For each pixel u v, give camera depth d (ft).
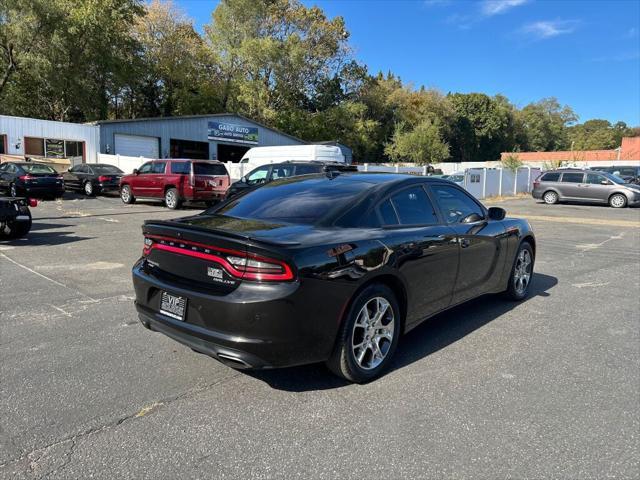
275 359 9.87
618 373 12.14
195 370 11.98
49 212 48.75
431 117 208.74
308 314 9.98
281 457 8.48
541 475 8.06
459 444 8.94
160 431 9.26
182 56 139.95
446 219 14.57
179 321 10.71
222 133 109.29
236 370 12.01
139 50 122.31
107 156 82.64
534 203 71.77
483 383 11.50
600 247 32.09
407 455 8.58
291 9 152.35
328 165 47.03
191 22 145.59
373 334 11.64
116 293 18.83
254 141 117.08
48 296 18.30
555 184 69.15
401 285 12.14
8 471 8.00
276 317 9.65
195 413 9.95
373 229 12.05
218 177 55.52
